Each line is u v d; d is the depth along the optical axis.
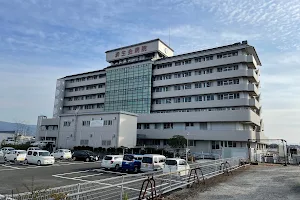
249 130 38.38
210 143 42.62
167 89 50.28
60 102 65.50
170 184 11.59
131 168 20.62
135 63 54.56
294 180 16.28
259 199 10.77
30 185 13.47
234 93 42.41
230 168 22.05
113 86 56.91
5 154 27.88
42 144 48.84
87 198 9.01
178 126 46.66
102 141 39.41
